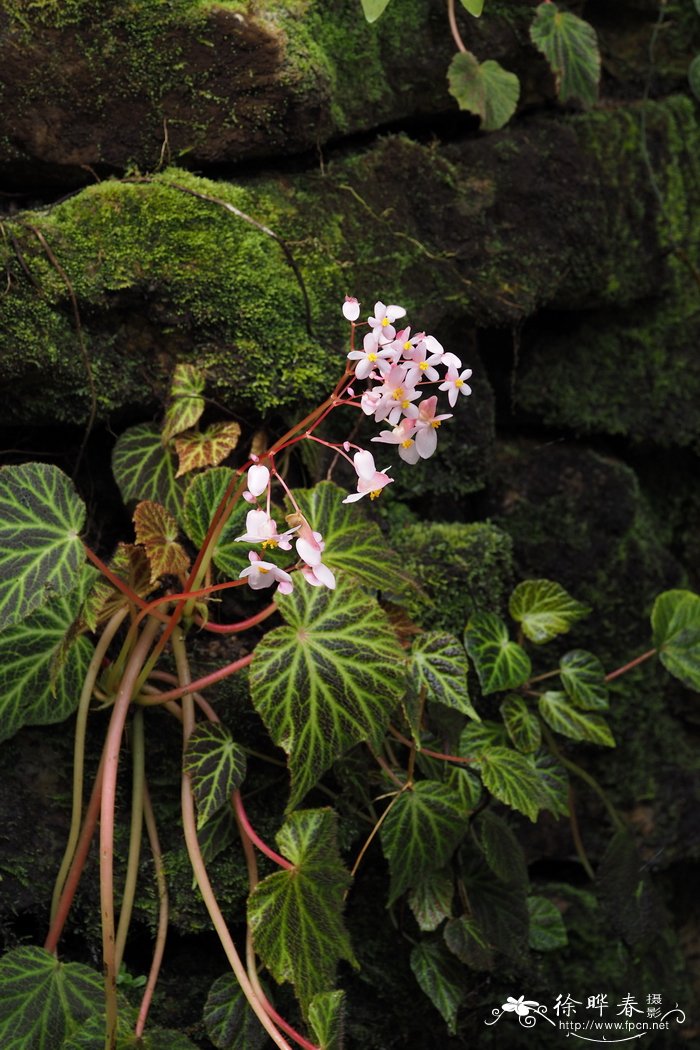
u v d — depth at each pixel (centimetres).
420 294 102
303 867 87
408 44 102
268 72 95
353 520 93
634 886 106
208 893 87
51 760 92
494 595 105
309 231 98
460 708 93
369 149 102
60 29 91
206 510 90
